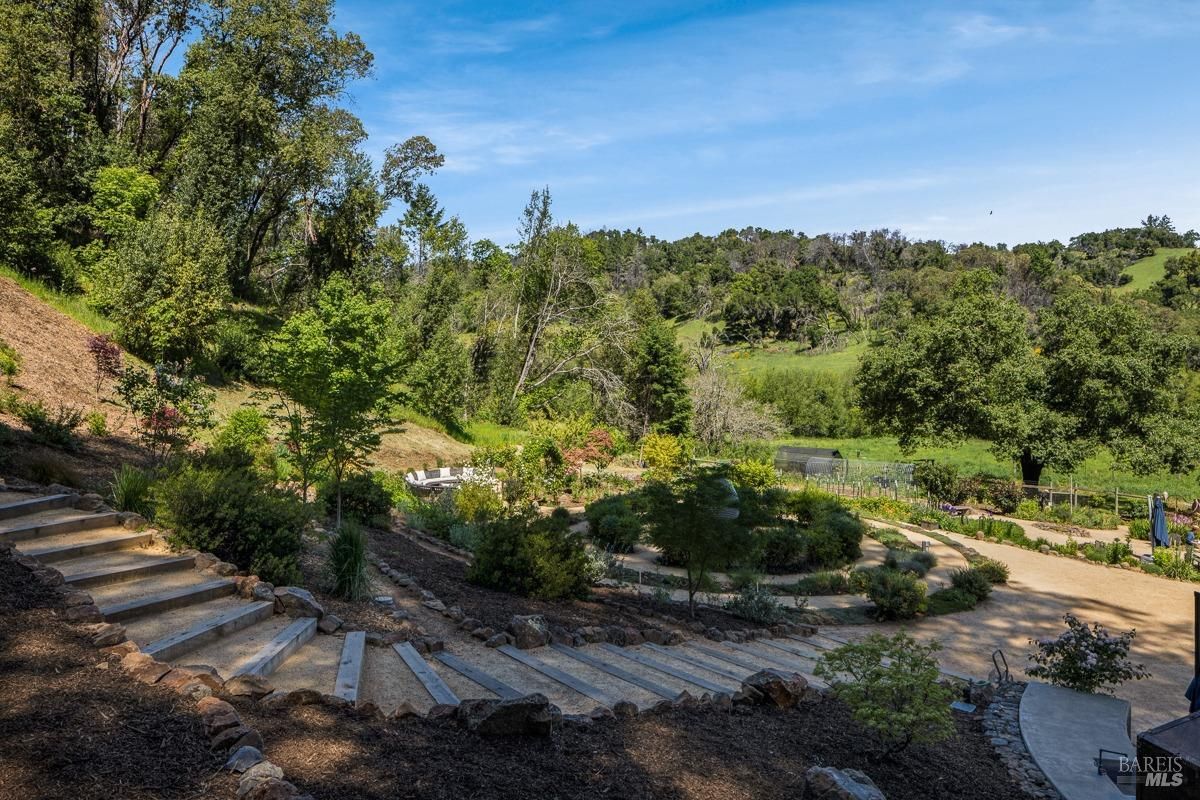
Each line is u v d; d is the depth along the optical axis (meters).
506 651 7.12
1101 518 27.89
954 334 34.50
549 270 48.53
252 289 39.09
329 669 5.43
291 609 6.41
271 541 7.62
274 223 42.31
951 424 34.53
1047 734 6.47
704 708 5.80
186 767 3.19
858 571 15.61
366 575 8.48
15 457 9.10
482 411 43.84
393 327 35.03
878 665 5.76
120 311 20.22
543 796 3.67
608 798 3.82
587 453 27.50
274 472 13.98
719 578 15.19
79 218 26.44
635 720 5.23
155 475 8.82
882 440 62.19
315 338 11.67
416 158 50.31
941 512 26.33
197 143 31.08
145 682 3.98
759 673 6.41
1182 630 13.52
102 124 32.72
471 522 15.62
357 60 34.75
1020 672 10.51
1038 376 33.78
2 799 2.73
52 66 28.02
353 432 11.91
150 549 7.05
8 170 21.00
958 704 7.43
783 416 62.50
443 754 3.97
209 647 5.33
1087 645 7.96
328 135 35.03
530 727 4.46
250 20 31.53
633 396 50.03
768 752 5.04
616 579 13.67
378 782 3.46
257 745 3.51
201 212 25.22
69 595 5.13
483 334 46.59
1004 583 17.11
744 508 11.48
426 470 24.42
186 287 20.75
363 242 41.88
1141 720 8.74
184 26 33.50
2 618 4.56
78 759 3.10
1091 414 33.53
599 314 49.16
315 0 32.53
